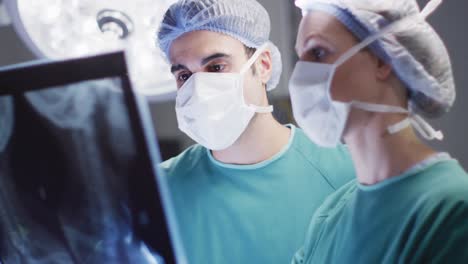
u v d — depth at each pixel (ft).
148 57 4.29
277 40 6.64
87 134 2.51
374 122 3.03
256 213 4.58
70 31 4.19
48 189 2.62
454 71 5.80
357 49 2.97
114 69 2.41
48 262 2.78
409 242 2.82
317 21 3.08
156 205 2.55
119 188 2.56
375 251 3.06
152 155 2.50
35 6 4.18
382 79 3.05
